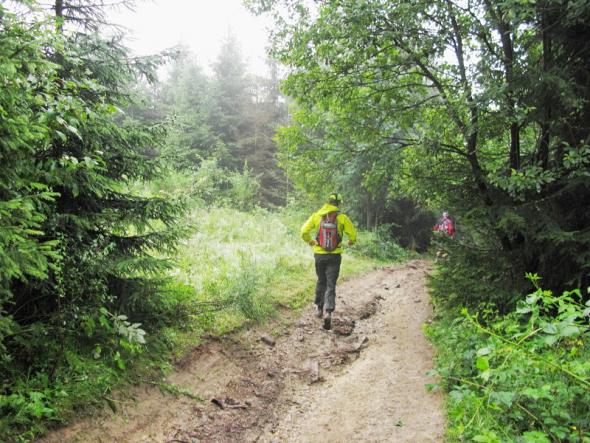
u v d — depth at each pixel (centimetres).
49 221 378
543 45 582
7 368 355
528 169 526
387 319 796
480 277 632
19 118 283
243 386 505
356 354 626
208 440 397
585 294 556
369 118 730
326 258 722
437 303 743
